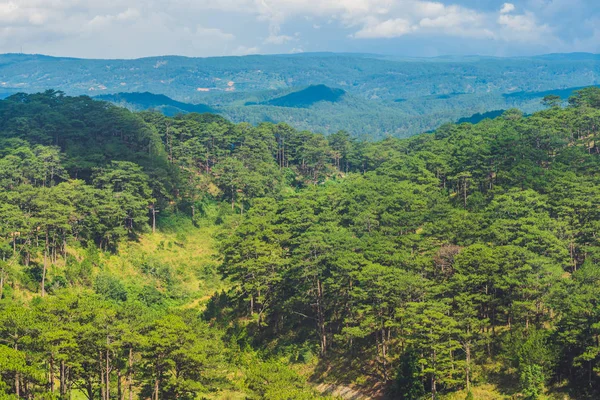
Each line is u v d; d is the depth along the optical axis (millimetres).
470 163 128500
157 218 142250
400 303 78375
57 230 110938
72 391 72688
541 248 84938
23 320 62469
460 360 74875
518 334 76438
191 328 72625
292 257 96938
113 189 133125
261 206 129875
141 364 68938
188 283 121250
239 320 101000
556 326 74438
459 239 93812
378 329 81938
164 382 67938
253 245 98000
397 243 92688
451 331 70375
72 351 62406
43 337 60719
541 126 134875
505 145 128375
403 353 79812
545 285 76188
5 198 112562
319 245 91062
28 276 100062
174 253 131125
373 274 78625
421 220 107250
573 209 96062
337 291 89000
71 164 140750
